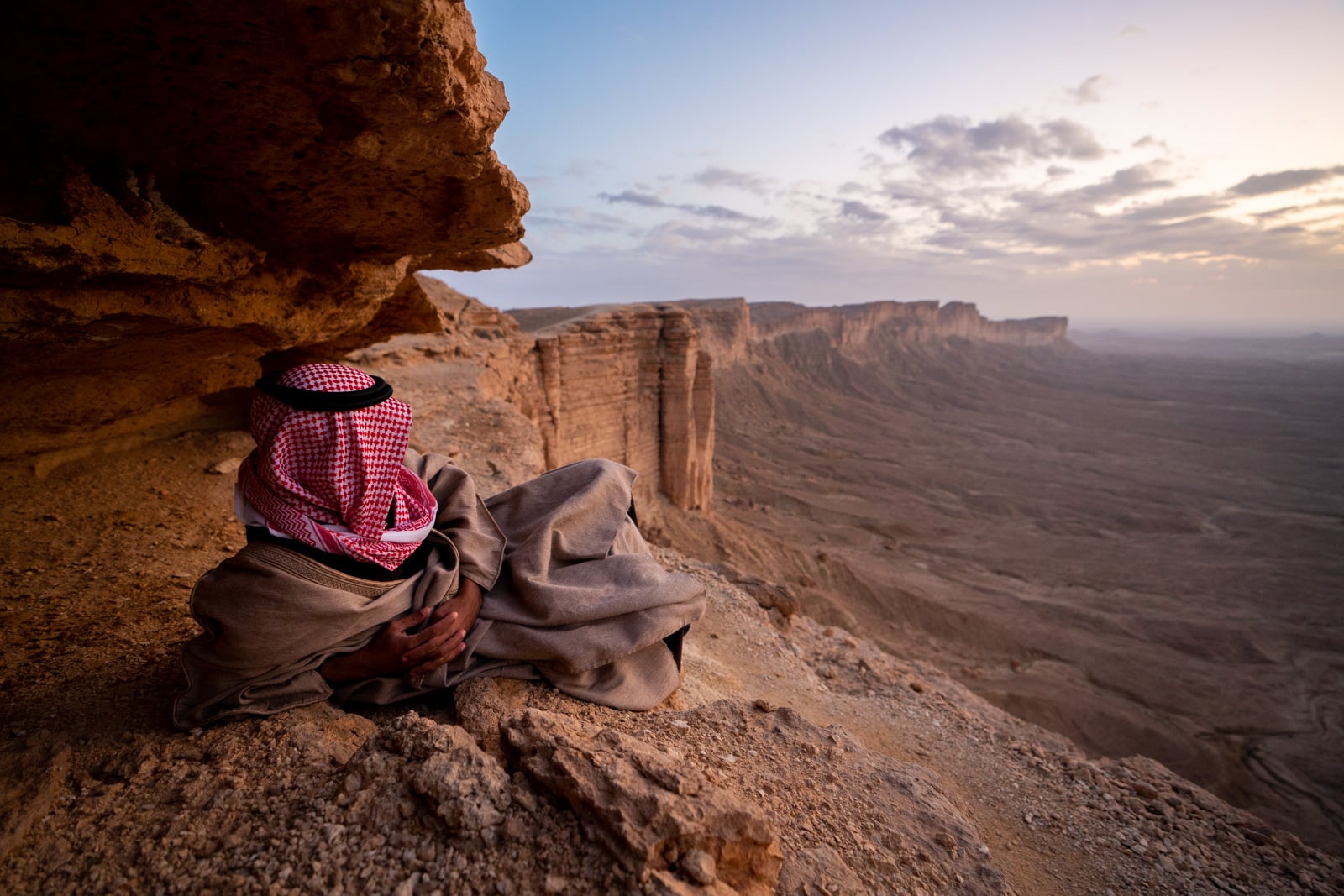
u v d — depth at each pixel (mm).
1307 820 25125
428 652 2350
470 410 13031
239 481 2227
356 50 1960
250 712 2275
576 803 1762
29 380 3842
